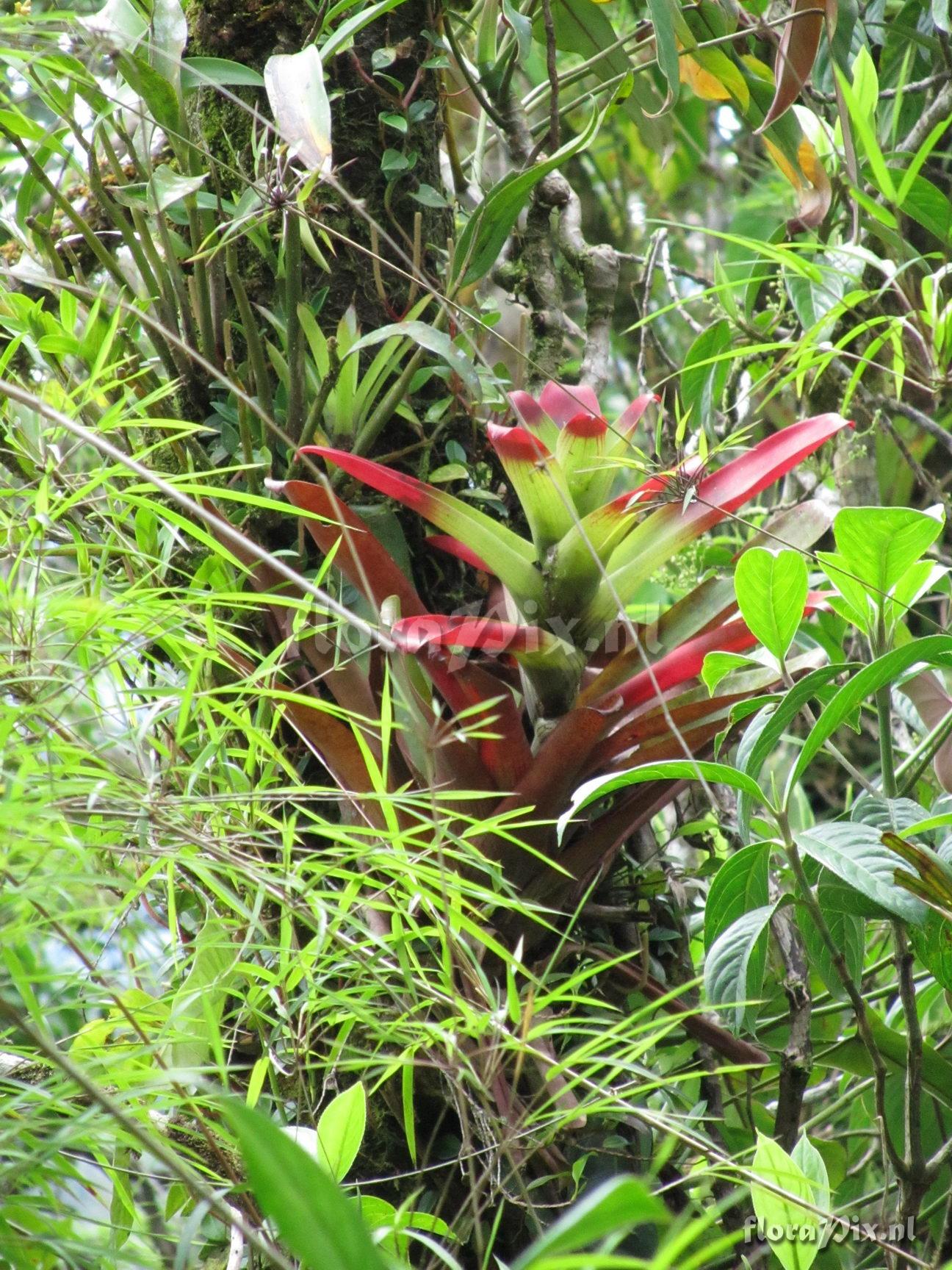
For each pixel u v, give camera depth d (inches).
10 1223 20.9
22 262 31.1
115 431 30.0
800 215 39.9
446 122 35.4
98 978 23.2
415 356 30.0
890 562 25.9
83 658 24.2
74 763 21.7
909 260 40.2
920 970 38.9
